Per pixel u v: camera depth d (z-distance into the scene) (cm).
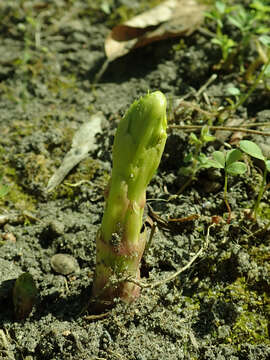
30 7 39
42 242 25
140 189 18
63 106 32
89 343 20
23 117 31
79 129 30
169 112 28
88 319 21
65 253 24
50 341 21
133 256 19
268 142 27
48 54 36
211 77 32
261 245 24
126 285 20
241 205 25
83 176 28
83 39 36
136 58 35
